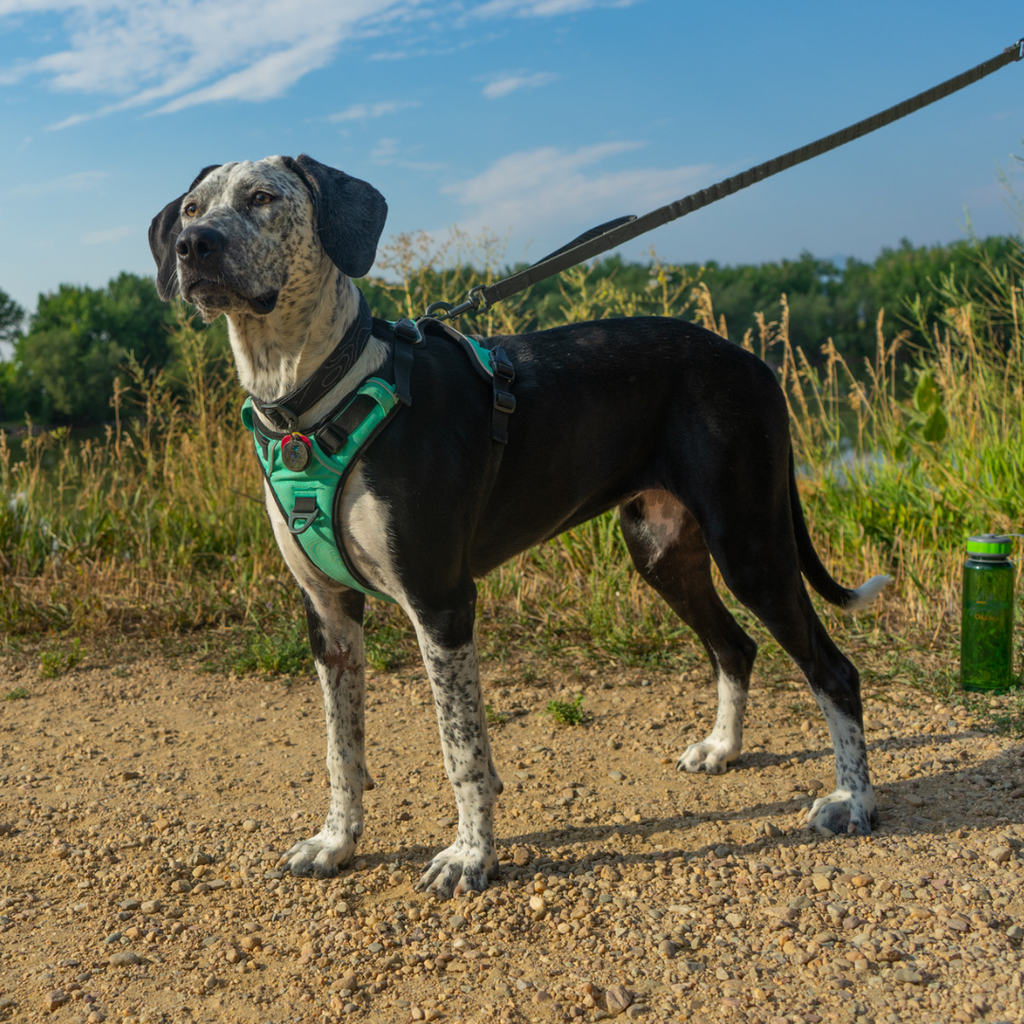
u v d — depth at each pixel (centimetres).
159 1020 104
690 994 104
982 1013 99
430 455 118
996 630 171
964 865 122
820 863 125
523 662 200
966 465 251
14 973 112
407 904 121
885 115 141
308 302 115
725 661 152
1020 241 265
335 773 130
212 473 287
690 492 137
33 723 183
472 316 264
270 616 234
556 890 122
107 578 252
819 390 272
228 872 130
